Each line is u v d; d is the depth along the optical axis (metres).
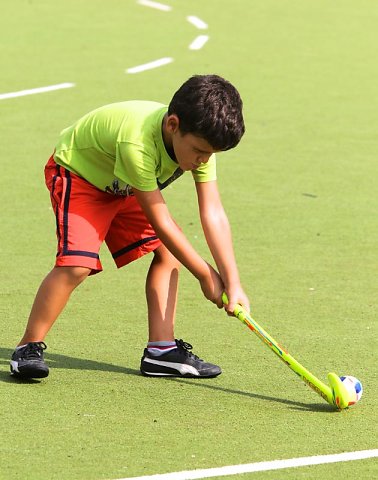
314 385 11.35
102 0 41.91
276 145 23.61
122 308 14.48
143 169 11.24
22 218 18.48
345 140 24.22
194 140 10.78
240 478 9.71
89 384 11.97
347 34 36.88
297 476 9.80
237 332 13.75
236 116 10.80
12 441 10.39
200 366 12.27
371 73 31.02
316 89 28.83
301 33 36.75
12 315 14.14
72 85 28.22
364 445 10.51
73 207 11.84
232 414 11.22
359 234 18.17
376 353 13.12
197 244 17.50
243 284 15.63
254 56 32.72
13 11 38.81
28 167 21.53
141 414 11.16
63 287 11.82
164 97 27.30
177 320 14.10
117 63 31.06
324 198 20.12
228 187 20.61
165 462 10.00
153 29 36.59
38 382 11.98
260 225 18.47
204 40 34.84
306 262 16.72
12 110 25.81
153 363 12.24
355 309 14.70
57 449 10.23
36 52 32.12
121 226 12.45
